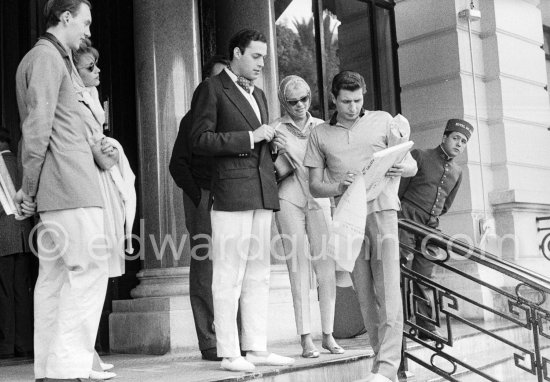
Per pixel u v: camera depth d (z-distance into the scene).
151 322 5.44
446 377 4.72
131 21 6.38
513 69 8.41
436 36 8.28
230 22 6.46
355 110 4.18
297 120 4.93
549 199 8.46
